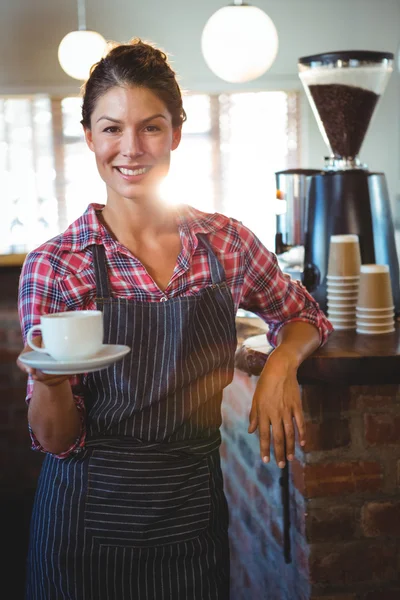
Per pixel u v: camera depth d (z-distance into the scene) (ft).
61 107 23.81
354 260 5.74
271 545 6.24
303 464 5.19
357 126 6.40
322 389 5.14
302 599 5.44
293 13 23.67
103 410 4.18
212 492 4.42
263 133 24.63
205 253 4.40
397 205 20.33
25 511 9.90
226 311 4.39
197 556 4.34
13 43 22.86
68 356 3.46
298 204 8.83
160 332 4.16
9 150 23.91
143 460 4.20
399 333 5.53
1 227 24.17
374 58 6.20
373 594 5.31
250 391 6.64
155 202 4.22
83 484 4.21
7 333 11.00
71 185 24.22
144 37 23.22
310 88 6.50
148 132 4.04
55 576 4.25
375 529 5.28
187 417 4.27
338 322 5.75
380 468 5.25
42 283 4.13
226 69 13.15
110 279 4.19
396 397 5.21
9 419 10.99
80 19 22.77
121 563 4.22
